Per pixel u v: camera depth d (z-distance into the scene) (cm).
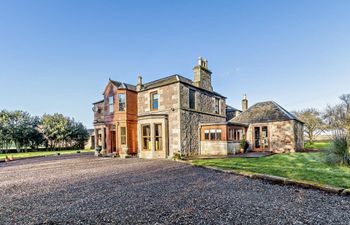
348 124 1066
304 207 373
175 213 354
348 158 805
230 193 477
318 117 2594
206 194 472
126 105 1662
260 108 1978
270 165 875
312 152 1503
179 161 1159
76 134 3069
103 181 646
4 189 568
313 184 503
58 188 566
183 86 1484
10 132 2409
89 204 418
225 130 1498
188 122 1505
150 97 1641
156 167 941
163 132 1437
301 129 1970
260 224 302
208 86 1800
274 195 455
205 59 1792
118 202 426
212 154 1537
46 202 439
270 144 1731
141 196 466
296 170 723
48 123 2830
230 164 938
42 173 835
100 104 2166
